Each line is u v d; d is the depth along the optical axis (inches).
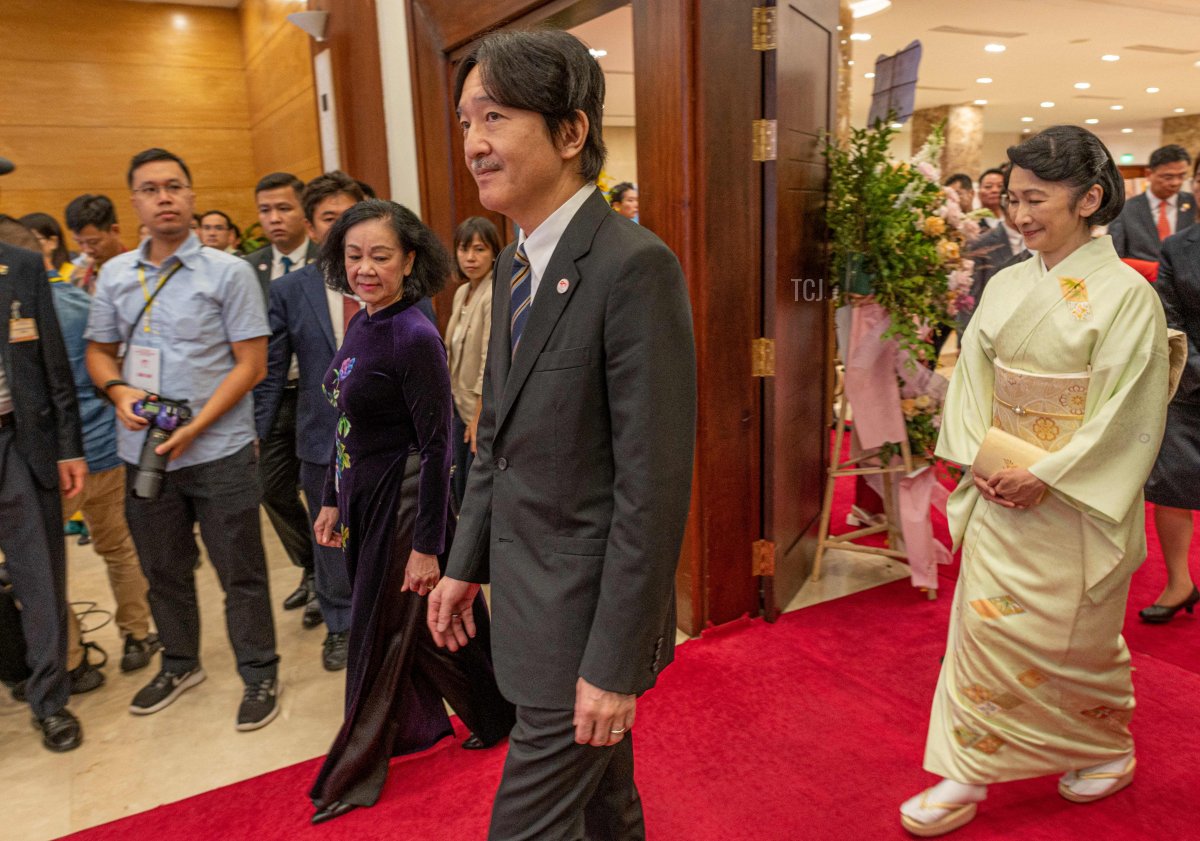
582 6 120.0
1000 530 73.2
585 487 45.5
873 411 125.0
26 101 275.4
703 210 103.6
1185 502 111.0
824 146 122.7
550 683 46.1
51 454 94.5
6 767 91.9
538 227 46.4
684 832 76.2
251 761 91.3
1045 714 73.9
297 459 128.0
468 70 45.2
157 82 291.9
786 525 122.0
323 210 109.0
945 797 74.7
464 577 55.2
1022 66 403.9
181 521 98.7
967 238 126.0
